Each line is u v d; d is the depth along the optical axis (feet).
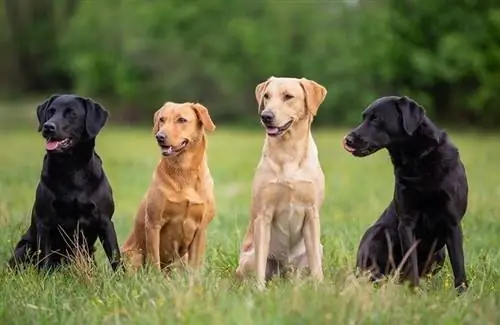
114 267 37.06
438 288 33.47
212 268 37.19
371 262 36.99
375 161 105.19
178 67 215.72
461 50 192.03
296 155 36.19
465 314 27.48
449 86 200.03
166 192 37.88
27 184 81.00
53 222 37.60
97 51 229.04
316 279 30.14
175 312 26.03
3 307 28.84
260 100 37.11
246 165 100.01
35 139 157.38
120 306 28.43
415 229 35.32
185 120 37.86
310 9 210.18
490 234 48.34
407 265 35.14
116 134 171.32
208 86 215.92
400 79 202.39
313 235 36.45
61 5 266.36
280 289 29.73
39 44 273.54
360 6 207.41
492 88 189.88
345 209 62.18
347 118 205.26
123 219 58.90
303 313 25.41
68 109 37.42
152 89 221.25
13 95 271.69
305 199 36.17
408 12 202.90
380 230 37.27
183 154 38.09
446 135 34.99
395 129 34.63
